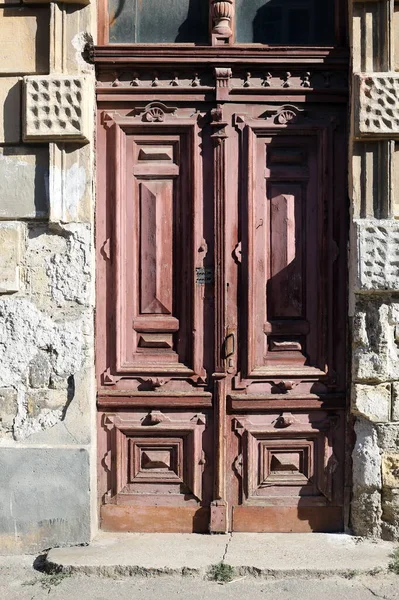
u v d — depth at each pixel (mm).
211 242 5156
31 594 4410
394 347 4977
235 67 5117
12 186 4992
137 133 5184
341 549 4844
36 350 5000
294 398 5129
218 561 4656
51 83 4914
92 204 5039
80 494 4957
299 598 4328
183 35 5223
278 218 5164
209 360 5164
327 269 5133
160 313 5191
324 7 5207
